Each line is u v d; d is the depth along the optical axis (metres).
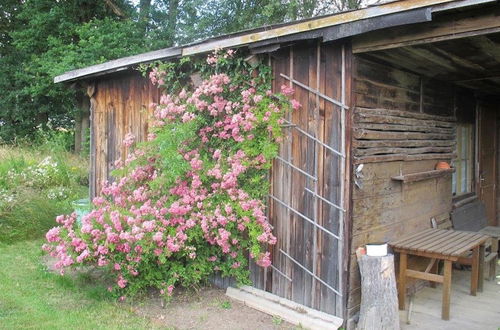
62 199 7.67
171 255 4.18
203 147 4.50
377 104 4.00
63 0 13.90
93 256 3.83
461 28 2.98
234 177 3.96
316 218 3.89
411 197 4.64
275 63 4.15
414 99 4.68
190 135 4.34
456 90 5.82
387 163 4.18
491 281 5.16
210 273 4.52
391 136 4.16
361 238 3.80
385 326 3.48
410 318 4.00
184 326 3.70
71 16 13.82
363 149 3.77
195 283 4.41
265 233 3.93
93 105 6.41
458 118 5.92
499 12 2.81
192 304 4.20
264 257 3.96
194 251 4.14
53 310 3.90
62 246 3.84
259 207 4.05
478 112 6.68
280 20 13.26
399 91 4.38
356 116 3.68
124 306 4.10
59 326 3.56
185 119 4.38
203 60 4.62
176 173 4.17
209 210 4.12
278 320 3.84
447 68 4.41
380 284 3.51
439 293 4.71
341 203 3.71
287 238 4.12
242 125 4.12
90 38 12.41
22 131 15.33
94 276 4.85
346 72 3.66
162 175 4.38
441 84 5.35
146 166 4.62
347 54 3.65
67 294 4.33
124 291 4.19
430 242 4.24
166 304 4.18
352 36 3.52
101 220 3.94
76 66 11.95
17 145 12.16
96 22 13.08
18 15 13.97
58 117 16.02
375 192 3.98
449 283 3.94
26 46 13.76
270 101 4.10
